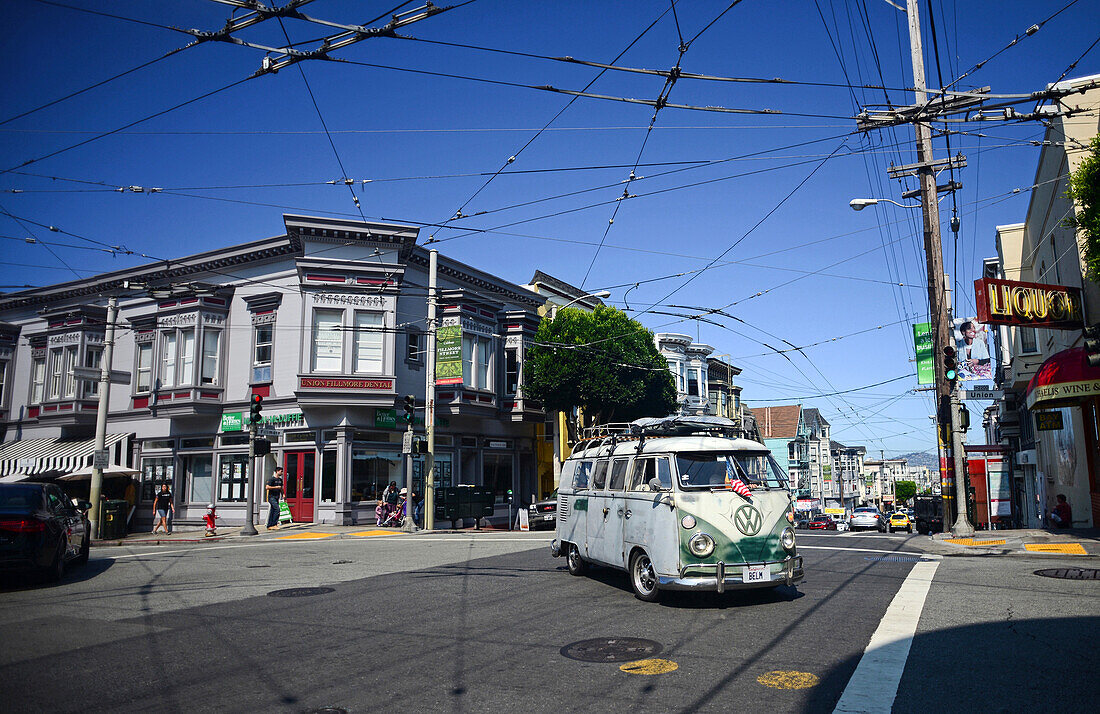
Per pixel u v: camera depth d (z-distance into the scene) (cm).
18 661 678
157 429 2964
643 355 3191
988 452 3581
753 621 802
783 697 545
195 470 2889
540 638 745
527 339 3350
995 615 790
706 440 962
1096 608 812
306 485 2678
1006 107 1095
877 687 560
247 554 1602
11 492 1148
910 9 1709
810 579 1079
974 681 570
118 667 657
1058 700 523
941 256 1933
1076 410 2059
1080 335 1809
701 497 896
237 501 2773
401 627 806
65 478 2617
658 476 930
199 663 668
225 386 2862
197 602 975
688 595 969
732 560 880
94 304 3247
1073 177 1270
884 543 1591
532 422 3409
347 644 733
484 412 3097
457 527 2775
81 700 567
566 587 1066
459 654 687
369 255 2748
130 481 2941
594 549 1096
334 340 2695
